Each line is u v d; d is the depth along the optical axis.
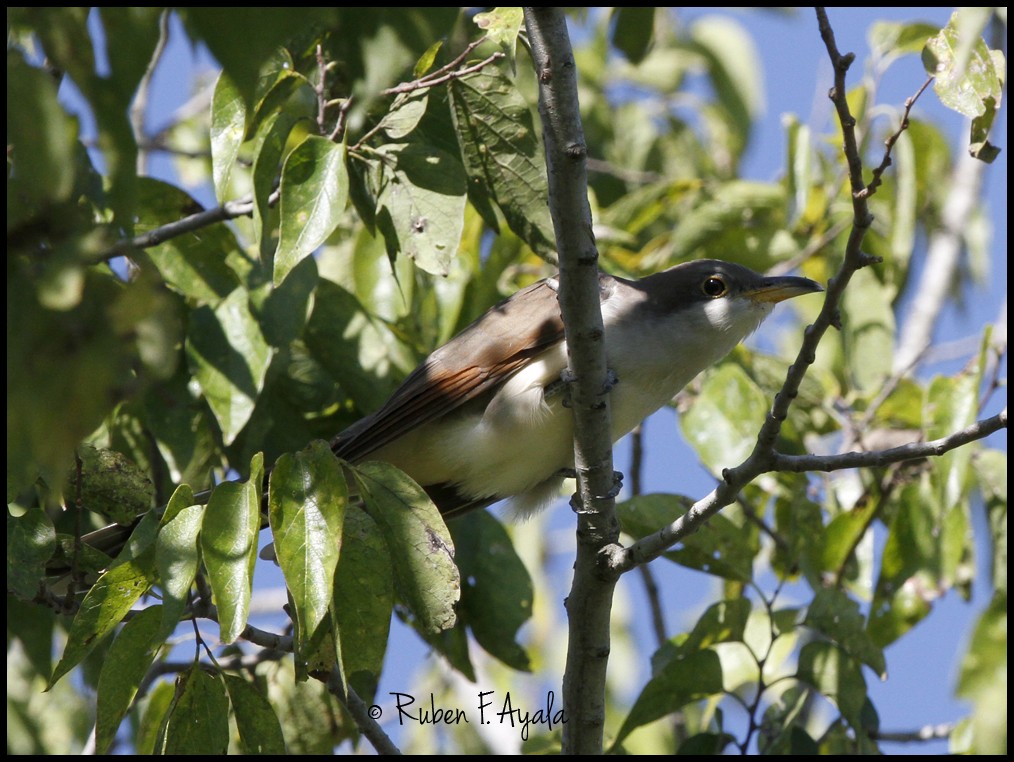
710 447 10.53
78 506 7.90
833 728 9.55
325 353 10.34
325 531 6.34
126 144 3.96
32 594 7.56
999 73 7.21
